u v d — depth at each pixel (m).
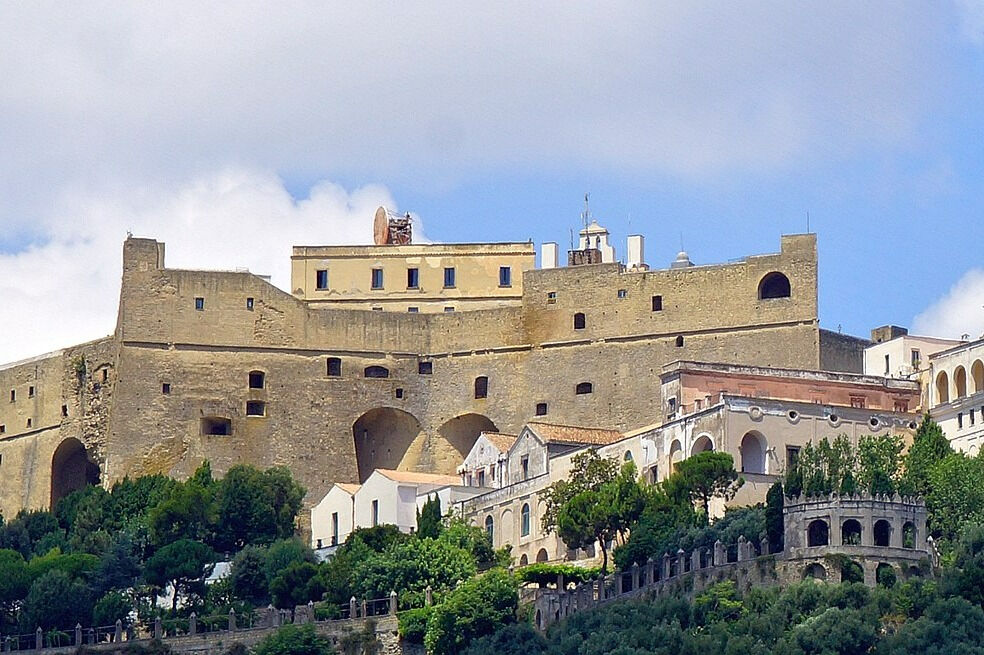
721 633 165.88
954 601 163.88
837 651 160.75
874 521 173.00
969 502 183.50
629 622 173.12
